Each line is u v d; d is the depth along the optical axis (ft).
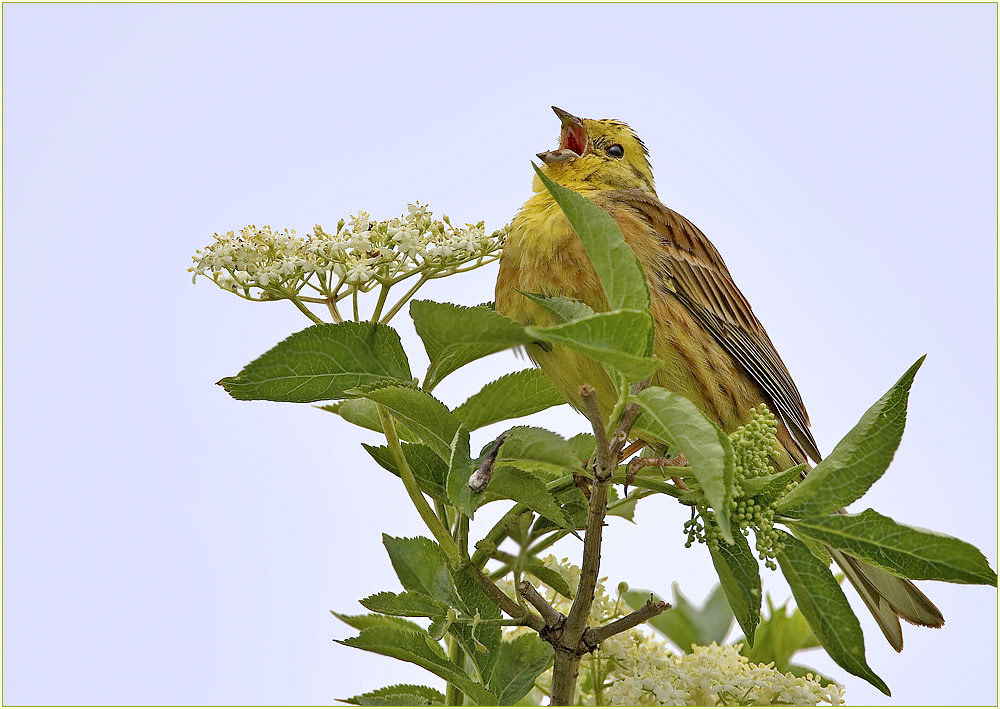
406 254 18.90
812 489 16.51
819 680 20.76
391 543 18.17
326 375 17.04
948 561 16.34
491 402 18.74
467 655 18.95
